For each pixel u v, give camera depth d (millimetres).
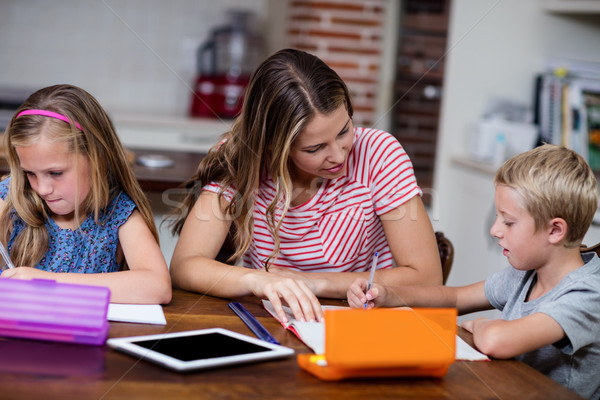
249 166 1382
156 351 920
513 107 3059
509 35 3047
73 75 4344
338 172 1322
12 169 1312
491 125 2873
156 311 1146
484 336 1066
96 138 1291
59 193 1253
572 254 1188
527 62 3068
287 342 1037
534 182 1154
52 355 906
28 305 948
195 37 4426
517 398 871
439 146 3143
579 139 2836
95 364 882
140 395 793
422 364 899
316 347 982
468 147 3098
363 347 874
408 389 879
